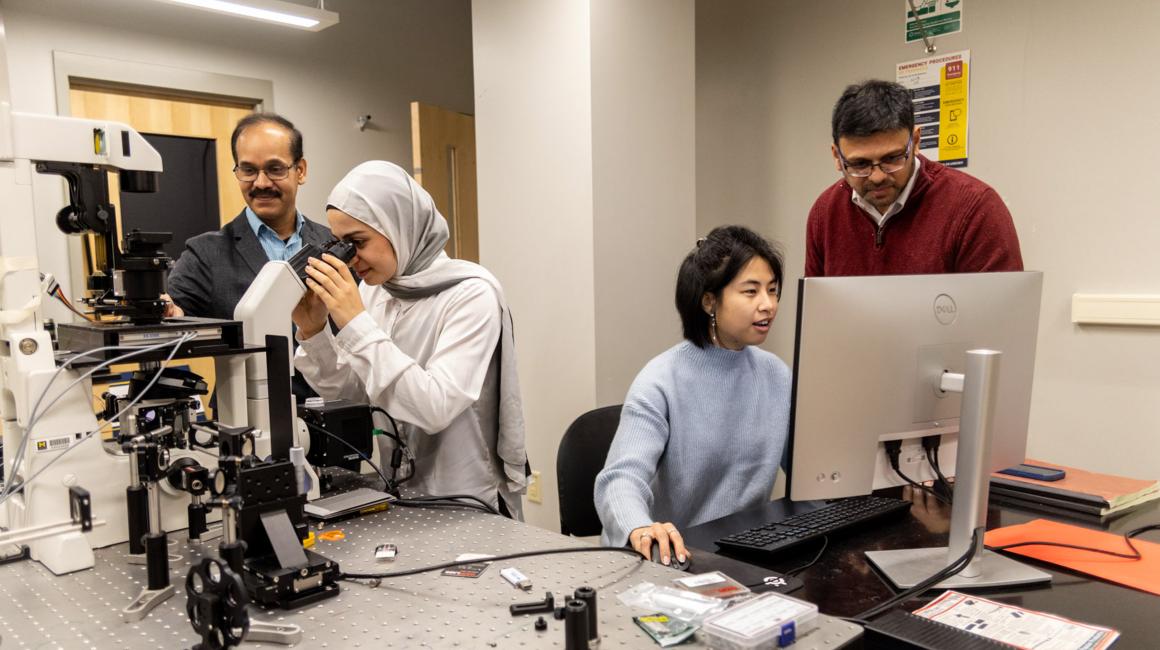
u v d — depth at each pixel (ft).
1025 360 3.80
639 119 8.95
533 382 9.52
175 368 3.73
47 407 3.20
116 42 10.01
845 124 5.55
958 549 3.29
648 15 8.97
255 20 11.36
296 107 11.94
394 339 4.78
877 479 3.67
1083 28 7.30
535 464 9.64
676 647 2.43
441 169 11.71
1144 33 6.94
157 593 2.75
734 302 4.61
